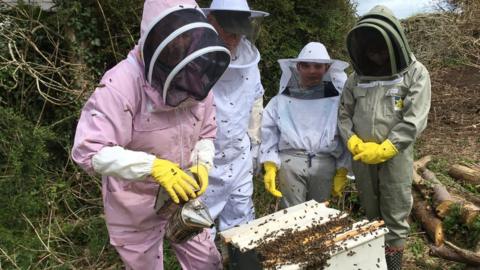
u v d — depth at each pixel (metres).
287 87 3.45
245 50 3.21
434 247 3.64
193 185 2.26
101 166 2.17
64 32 4.68
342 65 3.27
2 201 3.97
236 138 3.27
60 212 4.43
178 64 2.04
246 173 3.45
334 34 6.83
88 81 4.44
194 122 2.48
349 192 4.59
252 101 3.31
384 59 2.88
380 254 2.43
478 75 8.84
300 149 3.33
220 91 3.16
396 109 2.96
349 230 2.40
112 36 4.88
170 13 2.08
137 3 4.85
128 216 2.47
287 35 6.42
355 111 3.13
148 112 2.29
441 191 4.39
